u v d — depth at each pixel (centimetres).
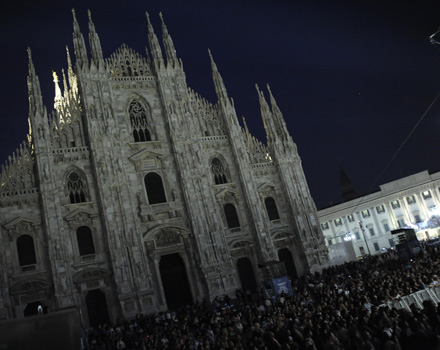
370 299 3238
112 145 6525
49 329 833
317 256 7306
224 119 7644
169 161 6969
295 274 7244
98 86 6775
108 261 6094
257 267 6956
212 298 6372
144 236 6359
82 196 6331
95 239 6147
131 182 6612
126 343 4303
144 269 6150
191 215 6675
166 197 6769
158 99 7294
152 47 7500
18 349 775
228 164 7425
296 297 4406
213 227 6738
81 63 6825
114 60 7275
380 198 11144
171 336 3622
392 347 1712
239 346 2448
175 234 6588
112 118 6700
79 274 5853
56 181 6122
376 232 11175
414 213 10781
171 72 7412
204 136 7419
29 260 5734
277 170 7719
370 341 1947
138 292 5991
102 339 4869
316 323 2520
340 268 6688
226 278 6569
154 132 7075
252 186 7300
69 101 6731
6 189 5900
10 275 5562
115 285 6000
